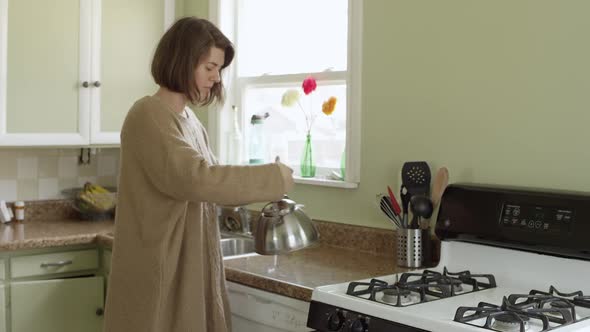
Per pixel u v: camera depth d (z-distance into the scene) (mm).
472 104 2357
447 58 2428
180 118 2045
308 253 2676
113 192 3852
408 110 2557
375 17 2660
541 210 1985
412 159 2549
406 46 2559
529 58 2193
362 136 2723
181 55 2020
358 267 2414
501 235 2059
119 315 2055
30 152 3648
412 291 1954
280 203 2166
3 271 2988
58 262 3113
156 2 3576
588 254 1866
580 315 1777
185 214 2051
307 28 3129
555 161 2135
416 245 2389
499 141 2281
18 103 3221
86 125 3389
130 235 2049
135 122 1999
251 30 3412
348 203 2803
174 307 2057
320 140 3062
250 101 3432
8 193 3596
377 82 2660
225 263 2480
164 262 2012
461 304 1861
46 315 3062
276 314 2221
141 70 3543
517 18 2223
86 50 3375
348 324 1854
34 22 3242
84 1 3361
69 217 3721
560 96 2117
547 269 2002
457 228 2176
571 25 2086
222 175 1918
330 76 2975
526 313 1658
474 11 2342
